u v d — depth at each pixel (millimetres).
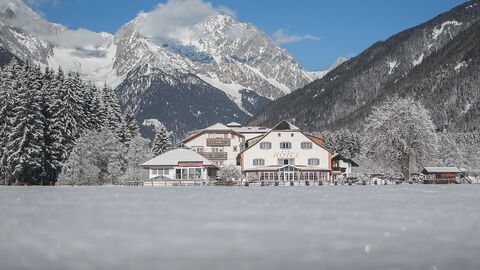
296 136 104812
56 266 16484
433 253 18531
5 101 87938
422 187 75688
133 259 17422
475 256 17984
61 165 90812
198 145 116000
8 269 16125
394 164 100188
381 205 36062
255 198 44344
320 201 40219
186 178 96625
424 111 98312
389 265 16734
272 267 16406
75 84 99625
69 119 92375
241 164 104312
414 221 26609
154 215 29266
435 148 95750
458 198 44406
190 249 19062
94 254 18188
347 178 98375
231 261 17172
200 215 29234
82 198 44625
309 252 18609
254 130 126062
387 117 95875
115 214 29797
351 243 20344
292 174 101312
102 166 96750
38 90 97000
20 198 44938
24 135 84125
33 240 20750
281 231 23141
